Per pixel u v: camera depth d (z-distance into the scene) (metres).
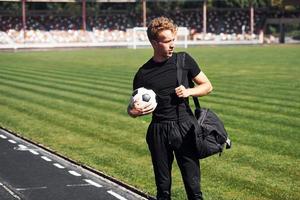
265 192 10.09
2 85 31.02
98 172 11.59
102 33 94.62
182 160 7.18
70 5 105.25
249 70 38.81
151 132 7.25
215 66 43.06
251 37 98.25
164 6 103.00
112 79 33.41
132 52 69.00
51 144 14.99
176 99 7.07
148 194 9.98
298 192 10.05
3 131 17.27
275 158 12.83
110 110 21.17
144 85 7.14
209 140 6.94
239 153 13.38
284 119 18.36
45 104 23.17
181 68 7.05
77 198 9.78
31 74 37.94
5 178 11.23
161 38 6.89
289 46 83.94
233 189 10.34
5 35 86.75
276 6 101.19
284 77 33.22
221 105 21.91
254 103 22.36
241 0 100.75
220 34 99.44
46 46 83.75
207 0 101.94
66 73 38.41
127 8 103.50
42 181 10.97
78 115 20.11
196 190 7.20
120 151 13.93
